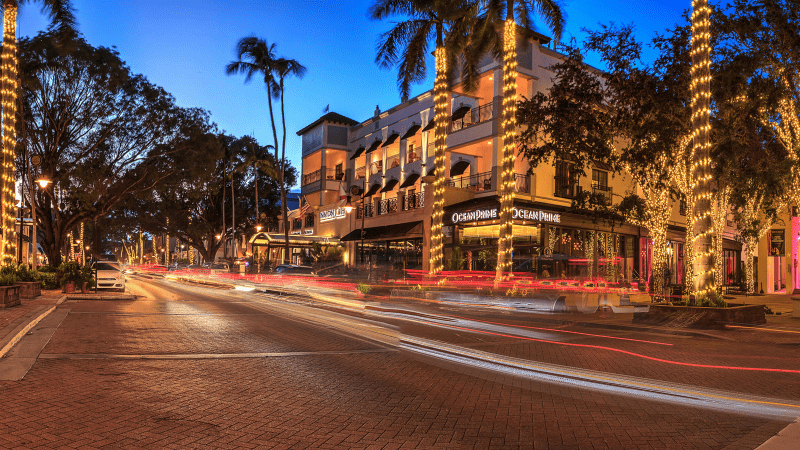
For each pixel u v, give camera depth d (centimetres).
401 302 2091
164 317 1435
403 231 3569
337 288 3031
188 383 682
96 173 2675
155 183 3036
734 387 715
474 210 2848
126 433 480
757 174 1609
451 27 2262
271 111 4347
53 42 2430
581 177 3172
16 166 2655
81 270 2317
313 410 576
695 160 1450
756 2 1474
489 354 959
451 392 673
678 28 1692
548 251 2731
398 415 565
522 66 2988
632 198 1870
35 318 1221
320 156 5153
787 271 3155
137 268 8106
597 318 1573
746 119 1659
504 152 2008
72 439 458
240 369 778
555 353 983
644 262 3522
